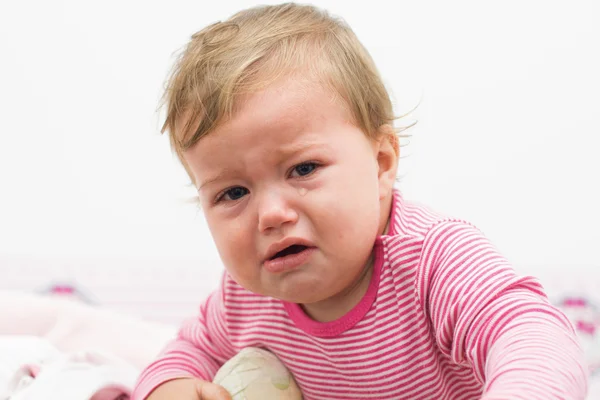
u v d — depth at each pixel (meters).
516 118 2.11
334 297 0.97
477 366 0.79
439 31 2.11
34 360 1.14
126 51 2.21
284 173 0.85
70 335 1.44
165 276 2.15
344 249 0.86
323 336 0.98
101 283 2.14
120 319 1.51
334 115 0.88
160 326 1.56
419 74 2.12
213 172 0.86
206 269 2.17
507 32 2.10
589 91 2.08
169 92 0.93
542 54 2.09
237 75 0.86
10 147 2.20
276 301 1.04
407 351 0.94
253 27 0.96
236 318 1.09
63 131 2.21
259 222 0.84
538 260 2.08
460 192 2.12
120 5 2.20
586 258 2.06
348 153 0.88
